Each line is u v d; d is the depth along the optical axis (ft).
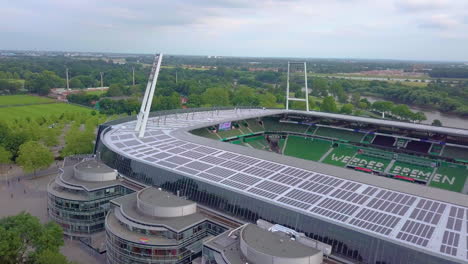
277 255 225.56
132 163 403.54
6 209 438.81
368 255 248.11
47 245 287.28
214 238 269.23
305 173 363.35
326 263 254.47
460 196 313.32
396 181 345.92
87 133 646.74
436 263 223.71
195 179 347.77
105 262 337.72
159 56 520.83
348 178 349.82
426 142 608.60
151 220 303.89
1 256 261.65
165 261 291.58
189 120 646.74
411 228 257.34
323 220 269.23
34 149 556.51
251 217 307.58
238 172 366.02
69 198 371.97
